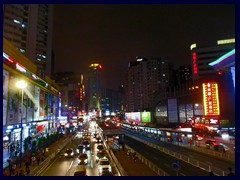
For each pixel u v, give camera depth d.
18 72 44.28
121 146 53.72
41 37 121.31
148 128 91.75
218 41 117.69
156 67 197.38
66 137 83.75
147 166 34.66
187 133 61.41
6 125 37.50
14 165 30.66
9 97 39.34
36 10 115.62
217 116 75.19
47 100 73.12
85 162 37.78
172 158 42.19
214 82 76.81
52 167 35.66
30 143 50.38
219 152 43.75
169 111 115.88
